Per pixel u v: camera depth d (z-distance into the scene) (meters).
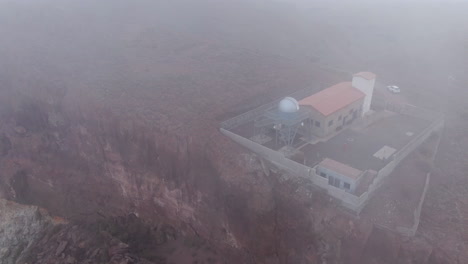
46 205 58.62
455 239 36.16
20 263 49.84
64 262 47.00
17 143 60.47
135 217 53.50
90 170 56.22
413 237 36.59
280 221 41.34
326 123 48.44
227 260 45.75
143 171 51.31
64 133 58.53
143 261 45.94
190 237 49.31
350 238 38.47
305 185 41.62
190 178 47.56
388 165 42.72
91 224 53.22
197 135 48.66
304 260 39.50
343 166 42.38
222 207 44.88
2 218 55.75
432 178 44.41
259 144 46.00
